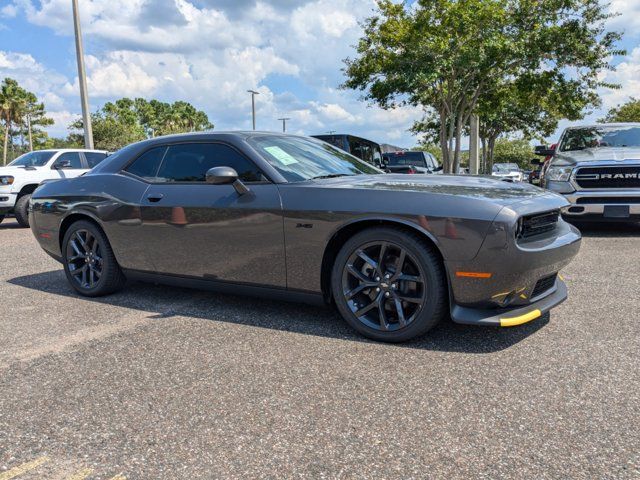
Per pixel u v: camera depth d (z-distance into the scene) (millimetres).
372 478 1776
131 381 2615
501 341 3055
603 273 4820
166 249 3820
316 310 3783
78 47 15945
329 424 2148
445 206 2844
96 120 38281
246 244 3430
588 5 13727
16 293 4574
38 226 4672
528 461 1858
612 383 2469
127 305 4066
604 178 6883
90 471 1852
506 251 2744
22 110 60938
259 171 3473
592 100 15805
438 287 2900
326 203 3139
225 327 3443
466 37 13609
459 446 1966
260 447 1985
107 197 4105
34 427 2176
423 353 2898
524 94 15922
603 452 1904
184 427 2150
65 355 2994
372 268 3107
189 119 78438
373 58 15492
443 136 16484
